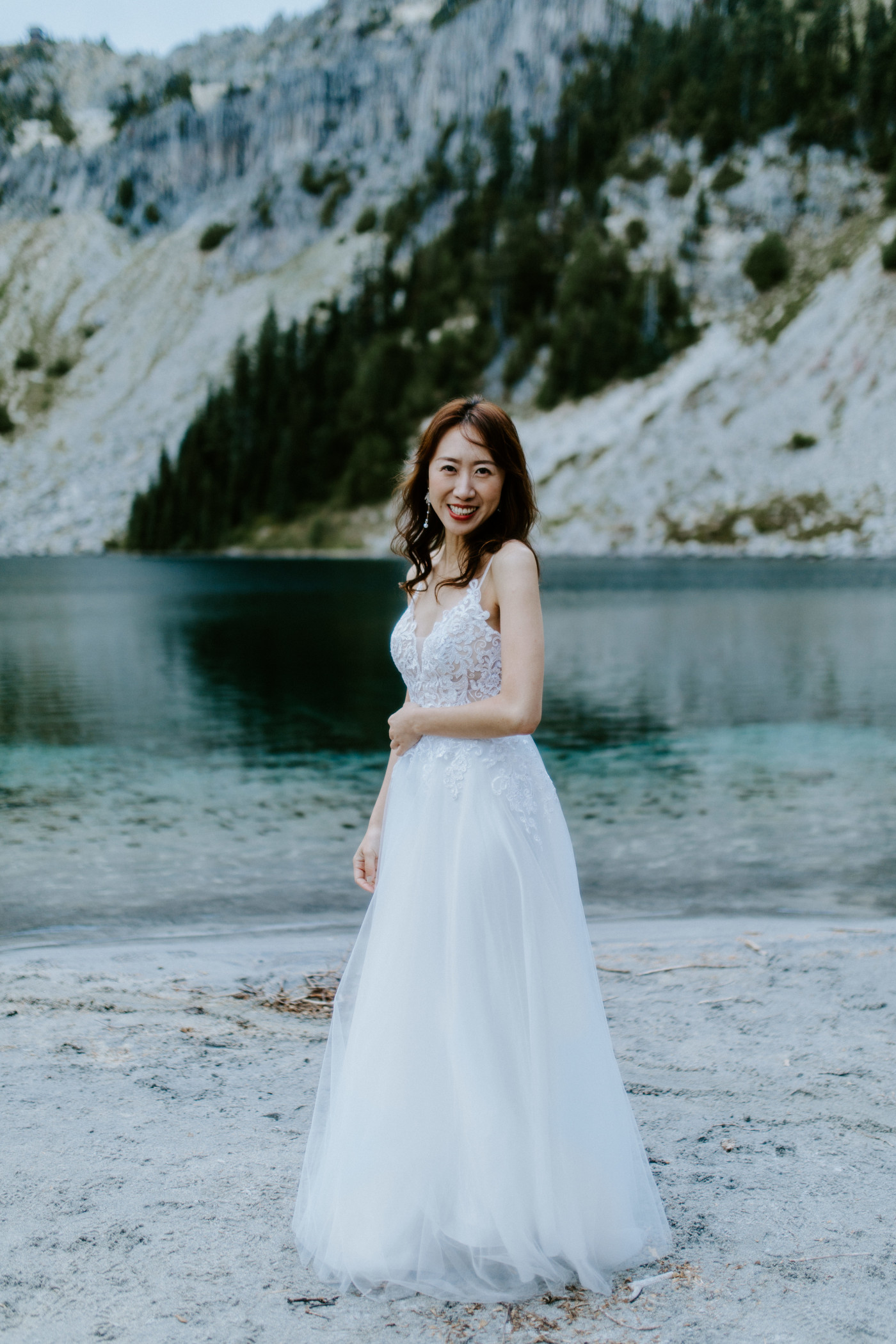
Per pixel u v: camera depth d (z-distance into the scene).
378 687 17.64
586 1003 2.10
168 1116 2.75
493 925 2.03
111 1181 2.37
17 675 19.20
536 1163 1.98
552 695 16.06
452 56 143.12
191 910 5.91
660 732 12.79
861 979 4.07
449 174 124.12
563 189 108.62
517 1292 1.97
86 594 47.00
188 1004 3.81
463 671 2.11
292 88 157.12
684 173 100.06
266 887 6.46
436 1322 1.88
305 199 143.50
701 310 89.38
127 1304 1.90
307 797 9.47
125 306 142.12
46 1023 3.54
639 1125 2.75
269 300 131.00
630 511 73.25
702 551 67.12
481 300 103.00
